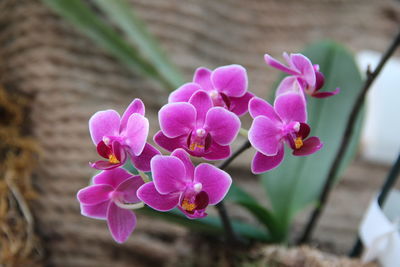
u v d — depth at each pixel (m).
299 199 0.74
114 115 0.57
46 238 0.83
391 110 0.87
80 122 0.83
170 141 0.57
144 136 0.55
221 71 0.59
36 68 0.84
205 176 0.56
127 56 0.80
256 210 0.70
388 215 0.70
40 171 0.83
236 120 0.56
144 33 0.81
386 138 0.86
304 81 0.59
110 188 0.58
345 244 0.82
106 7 0.81
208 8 0.90
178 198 0.56
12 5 0.85
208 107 0.57
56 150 0.83
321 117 0.75
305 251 0.69
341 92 0.75
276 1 0.94
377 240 0.67
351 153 0.73
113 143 0.56
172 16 0.88
